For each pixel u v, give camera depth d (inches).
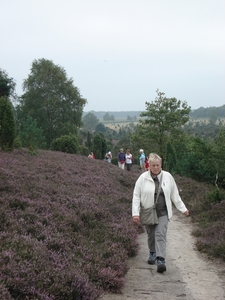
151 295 202.2
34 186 400.5
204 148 525.7
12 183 383.6
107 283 208.8
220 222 356.5
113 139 5191.9
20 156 675.4
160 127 1549.0
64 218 304.2
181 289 212.4
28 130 1222.9
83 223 319.9
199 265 261.4
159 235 238.4
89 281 199.3
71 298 177.2
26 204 321.4
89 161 898.1
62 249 237.0
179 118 1547.7
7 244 213.6
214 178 634.2
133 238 305.4
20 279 170.6
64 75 2154.3
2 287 157.6
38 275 181.2
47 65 2123.5
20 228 252.7
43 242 237.5
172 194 252.8
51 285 177.2
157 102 1578.5
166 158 930.1
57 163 679.1
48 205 331.3
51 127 2049.7
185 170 703.7
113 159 1955.0
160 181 245.8
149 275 238.1
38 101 2062.0
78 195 417.1
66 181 504.1
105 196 478.6
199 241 313.6
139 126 1605.6
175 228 395.2
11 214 281.0
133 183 686.5
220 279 230.5
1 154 645.3
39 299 165.8
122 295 201.6
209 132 2630.4
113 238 295.9
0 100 721.6
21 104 2084.2
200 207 456.4
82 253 239.8
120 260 243.6
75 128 2103.8
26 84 2132.1
